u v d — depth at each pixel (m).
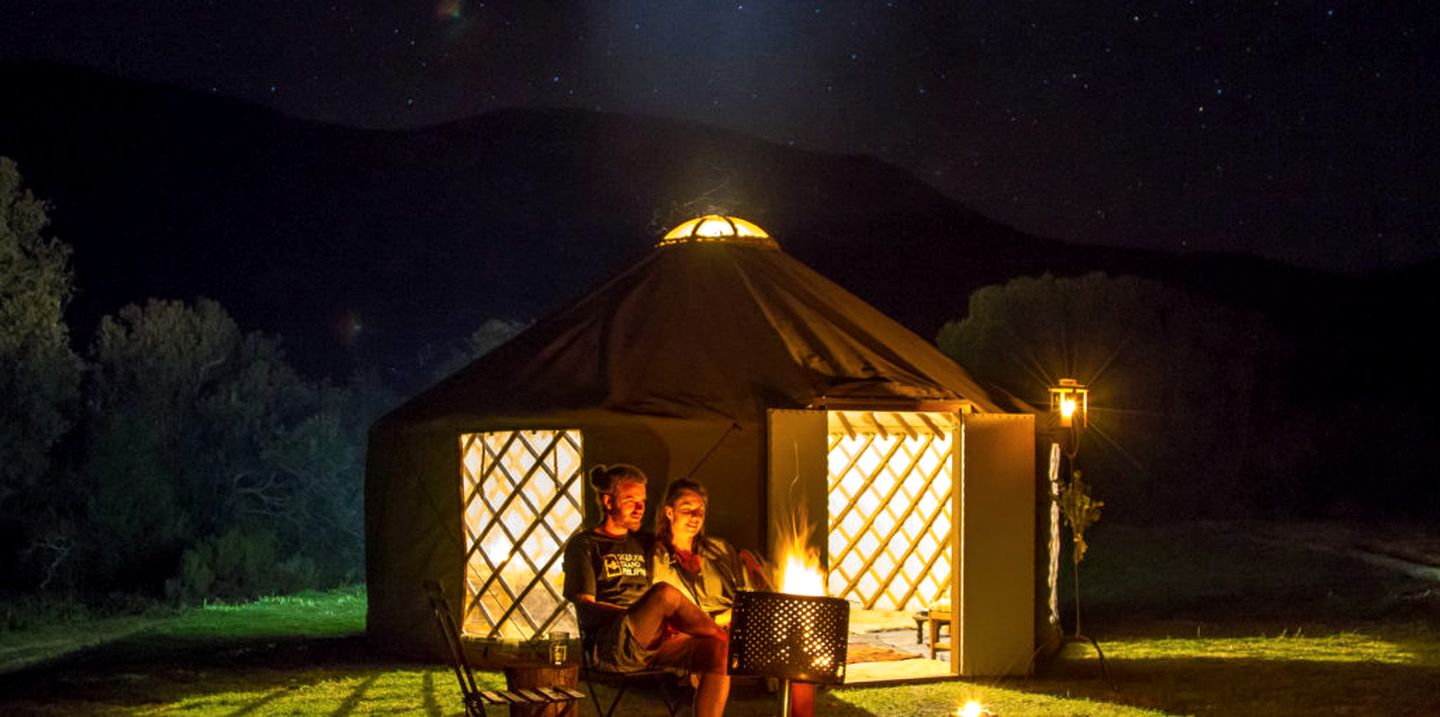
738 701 6.87
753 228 9.66
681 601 5.32
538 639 7.93
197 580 14.48
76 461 17.03
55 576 15.45
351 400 19.95
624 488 5.74
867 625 9.68
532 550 8.06
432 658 8.41
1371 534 15.84
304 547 16.91
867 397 7.88
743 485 7.78
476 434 8.34
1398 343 29.25
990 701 6.73
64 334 16.58
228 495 17.23
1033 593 7.67
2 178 16.20
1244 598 11.60
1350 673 7.33
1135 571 13.95
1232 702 6.61
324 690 7.30
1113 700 6.74
